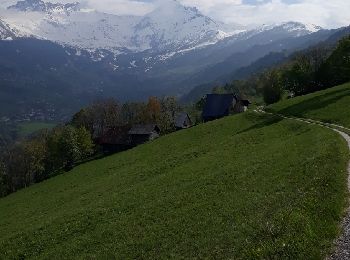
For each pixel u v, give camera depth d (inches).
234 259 887.1
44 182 4266.7
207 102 6274.6
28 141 6668.3
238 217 1189.7
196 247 1070.4
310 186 1200.2
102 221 1609.3
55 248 1462.8
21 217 2615.7
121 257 1179.3
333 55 5433.1
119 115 7564.0
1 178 5664.4
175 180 2059.5
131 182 2605.8
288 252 822.5
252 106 6988.2
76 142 5575.8
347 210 1013.8
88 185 3068.4
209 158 2527.1
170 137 4259.4
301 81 5743.1
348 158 1510.8
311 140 2153.1
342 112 3225.9
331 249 832.9
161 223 1370.6
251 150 2455.7
